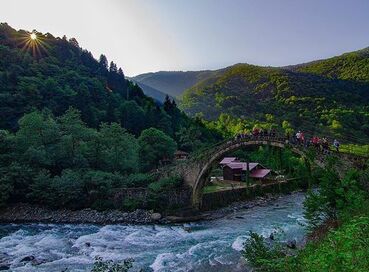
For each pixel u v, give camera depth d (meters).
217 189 66.62
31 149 60.12
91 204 55.78
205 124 161.38
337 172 29.94
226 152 52.56
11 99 95.62
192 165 57.59
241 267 29.14
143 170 77.19
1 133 62.56
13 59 123.25
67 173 58.31
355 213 21.39
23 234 43.66
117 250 36.84
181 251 36.25
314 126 131.12
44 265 31.38
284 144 42.19
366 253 10.27
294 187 82.12
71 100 108.56
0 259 32.84
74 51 167.38
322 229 24.67
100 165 68.06
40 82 109.88
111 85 157.25
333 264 10.33
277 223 47.97
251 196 70.06
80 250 36.47
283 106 193.00
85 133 67.44
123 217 52.28
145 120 115.81
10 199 56.84
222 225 48.84
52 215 53.25
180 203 56.16
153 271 30.08
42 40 154.88
